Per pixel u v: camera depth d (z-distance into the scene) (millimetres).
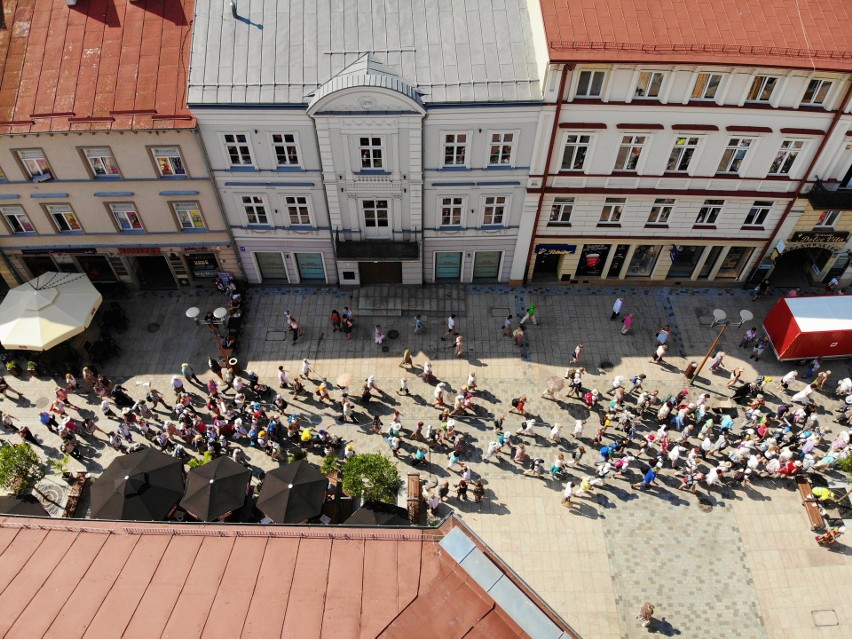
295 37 33656
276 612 17219
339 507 30750
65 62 34344
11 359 37031
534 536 30812
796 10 31609
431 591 17453
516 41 33656
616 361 38000
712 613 28641
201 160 34750
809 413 34906
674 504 31922
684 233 39062
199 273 41000
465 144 34312
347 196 36562
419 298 41062
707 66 30766
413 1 34406
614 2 31484
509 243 39469
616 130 33688
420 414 35469
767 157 35000
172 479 29125
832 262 40594
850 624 28422
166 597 17828
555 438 33562
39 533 19938
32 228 38281
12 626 17266
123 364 37812
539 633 16188
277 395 35531
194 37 33594
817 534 30984
